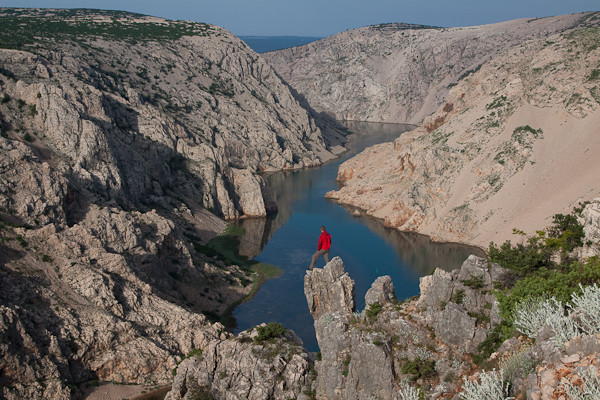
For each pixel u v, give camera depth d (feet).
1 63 338.95
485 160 411.75
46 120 297.53
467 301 100.68
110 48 618.85
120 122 400.06
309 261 325.62
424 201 407.64
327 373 107.96
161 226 272.92
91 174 287.48
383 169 495.82
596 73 416.26
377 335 100.27
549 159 385.09
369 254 339.16
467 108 509.76
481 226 370.53
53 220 229.66
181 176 411.54
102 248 226.58
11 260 200.44
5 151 233.55
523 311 87.40
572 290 92.99
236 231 381.60
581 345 63.36
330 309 128.16
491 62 563.89
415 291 274.36
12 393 162.40
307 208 455.22
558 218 209.36
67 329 188.34
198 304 254.06
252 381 123.13
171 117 522.47
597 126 380.58
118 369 189.57
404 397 88.17
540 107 422.82
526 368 67.87
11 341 170.40
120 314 205.26
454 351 96.68
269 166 609.01
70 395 172.14
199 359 138.51
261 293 278.67
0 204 220.02
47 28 638.12
